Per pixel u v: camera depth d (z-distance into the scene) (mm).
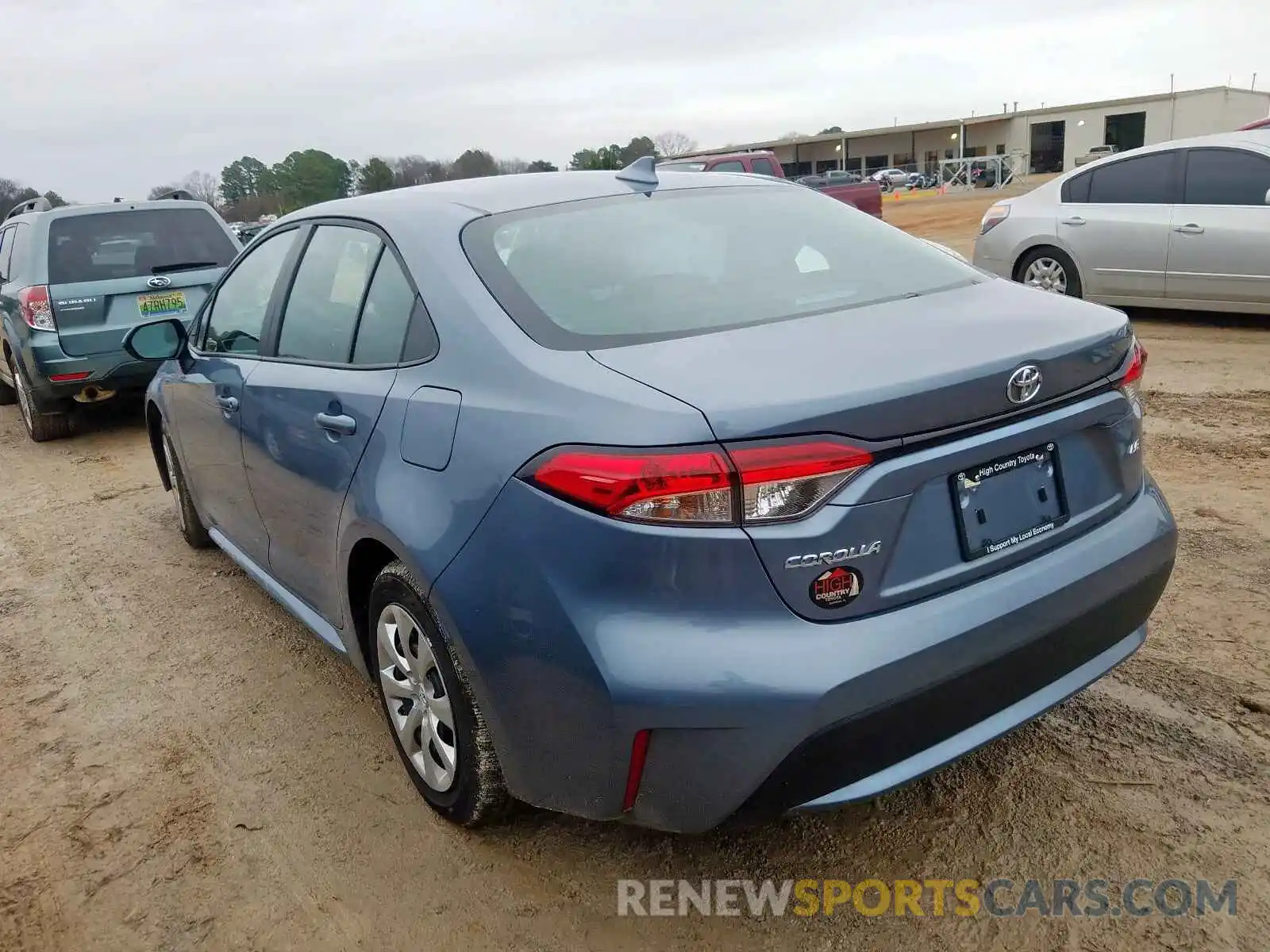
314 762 3139
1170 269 8023
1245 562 3934
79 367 7277
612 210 2924
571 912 2412
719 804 2043
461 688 2426
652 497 1938
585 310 2461
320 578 3203
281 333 3406
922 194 47344
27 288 7246
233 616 4309
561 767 2189
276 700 3562
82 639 4215
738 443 1921
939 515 2115
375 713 3424
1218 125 57188
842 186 18938
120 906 2557
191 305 7633
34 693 3762
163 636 4168
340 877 2596
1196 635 3420
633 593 1995
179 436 4445
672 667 1966
